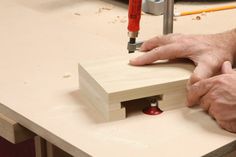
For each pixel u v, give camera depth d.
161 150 0.70
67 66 1.02
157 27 1.34
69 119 0.80
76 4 1.58
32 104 0.85
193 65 0.90
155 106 0.83
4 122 0.85
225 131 0.76
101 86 0.80
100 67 0.88
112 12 1.49
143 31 1.29
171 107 0.84
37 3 1.58
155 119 0.80
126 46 1.14
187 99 0.84
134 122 0.79
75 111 0.83
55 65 1.03
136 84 0.81
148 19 1.42
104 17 1.44
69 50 1.12
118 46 1.15
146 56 0.90
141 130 0.76
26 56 1.09
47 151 1.26
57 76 0.97
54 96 0.88
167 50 0.90
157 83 0.81
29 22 1.36
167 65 0.90
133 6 1.01
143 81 0.82
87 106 0.85
